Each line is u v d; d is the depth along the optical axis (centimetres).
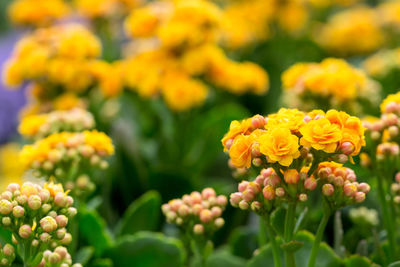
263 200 44
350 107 61
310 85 59
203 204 48
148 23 77
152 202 57
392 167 49
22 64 73
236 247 57
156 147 81
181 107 71
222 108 88
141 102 81
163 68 74
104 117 78
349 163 59
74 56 73
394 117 48
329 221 55
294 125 42
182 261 53
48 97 78
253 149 42
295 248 43
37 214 43
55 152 51
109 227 61
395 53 88
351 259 48
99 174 62
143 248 53
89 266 52
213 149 77
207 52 73
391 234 49
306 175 42
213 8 76
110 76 75
